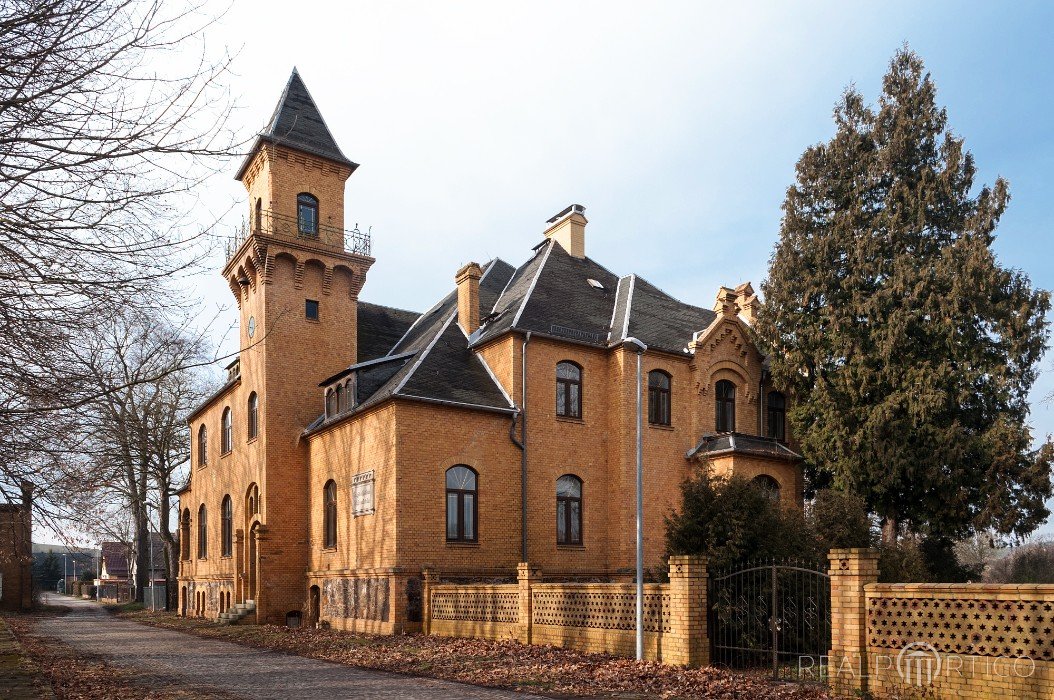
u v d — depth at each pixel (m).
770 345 26.77
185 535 37.22
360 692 12.57
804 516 19.36
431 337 26.75
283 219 27.78
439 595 20.38
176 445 41.03
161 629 27.27
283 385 27.02
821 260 25.62
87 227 7.59
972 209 24.88
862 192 25.58
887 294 23.73
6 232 7.34
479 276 27.03
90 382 8.66
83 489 10.82
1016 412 23.05
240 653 18.97
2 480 9.84
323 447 25.81
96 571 88.31
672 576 14.30
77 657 18.34
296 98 29.45
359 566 22.75
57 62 7.08
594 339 25.78
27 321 7.89
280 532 26.17
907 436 22.77
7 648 16.00
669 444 25.86
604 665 14.17
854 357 24.05
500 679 13.33
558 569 23.70
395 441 21.50
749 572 15.16
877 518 24.86
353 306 28.98
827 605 15.70
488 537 22.62
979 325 23.30
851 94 26.70
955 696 9.95
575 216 30.62
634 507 24.62
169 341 10.03
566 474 24.48
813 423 25.47
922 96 25.58
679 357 26.64
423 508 21.62
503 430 23.45
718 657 14.66
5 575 42.88
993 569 39.41
